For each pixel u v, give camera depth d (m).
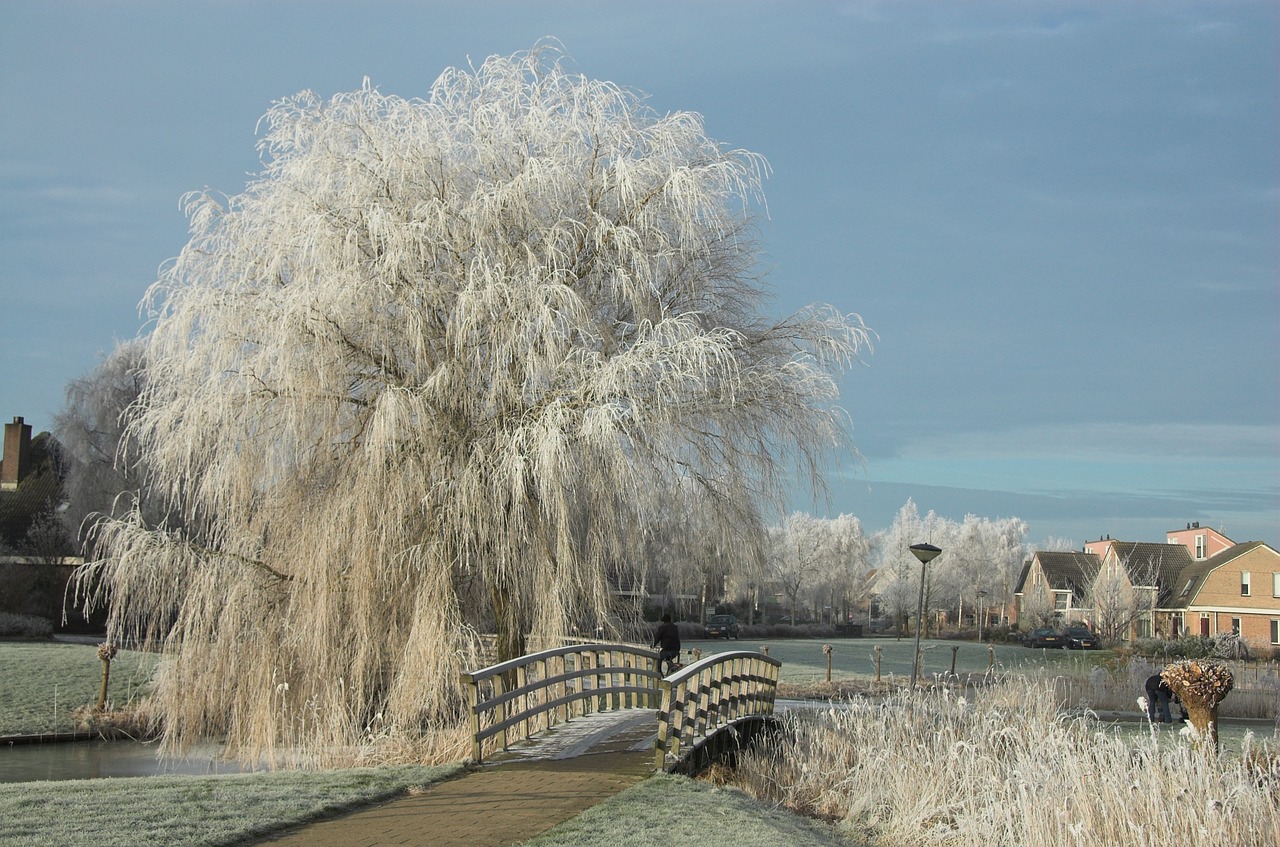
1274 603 70.25
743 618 82.25
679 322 17.12
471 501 16.81
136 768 19.19
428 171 18.22
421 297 17.59
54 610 47.88
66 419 49.25
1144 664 31.47
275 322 17.30
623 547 17.95
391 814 9.91
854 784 13.79
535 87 19.02
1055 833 10.72
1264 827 10.54
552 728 15.14
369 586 17.03
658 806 10.49
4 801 9.70
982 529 111.19
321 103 18.66
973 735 14.38
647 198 18.30
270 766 16.61
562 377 17.33
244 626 17.59
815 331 19.53
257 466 17.86
